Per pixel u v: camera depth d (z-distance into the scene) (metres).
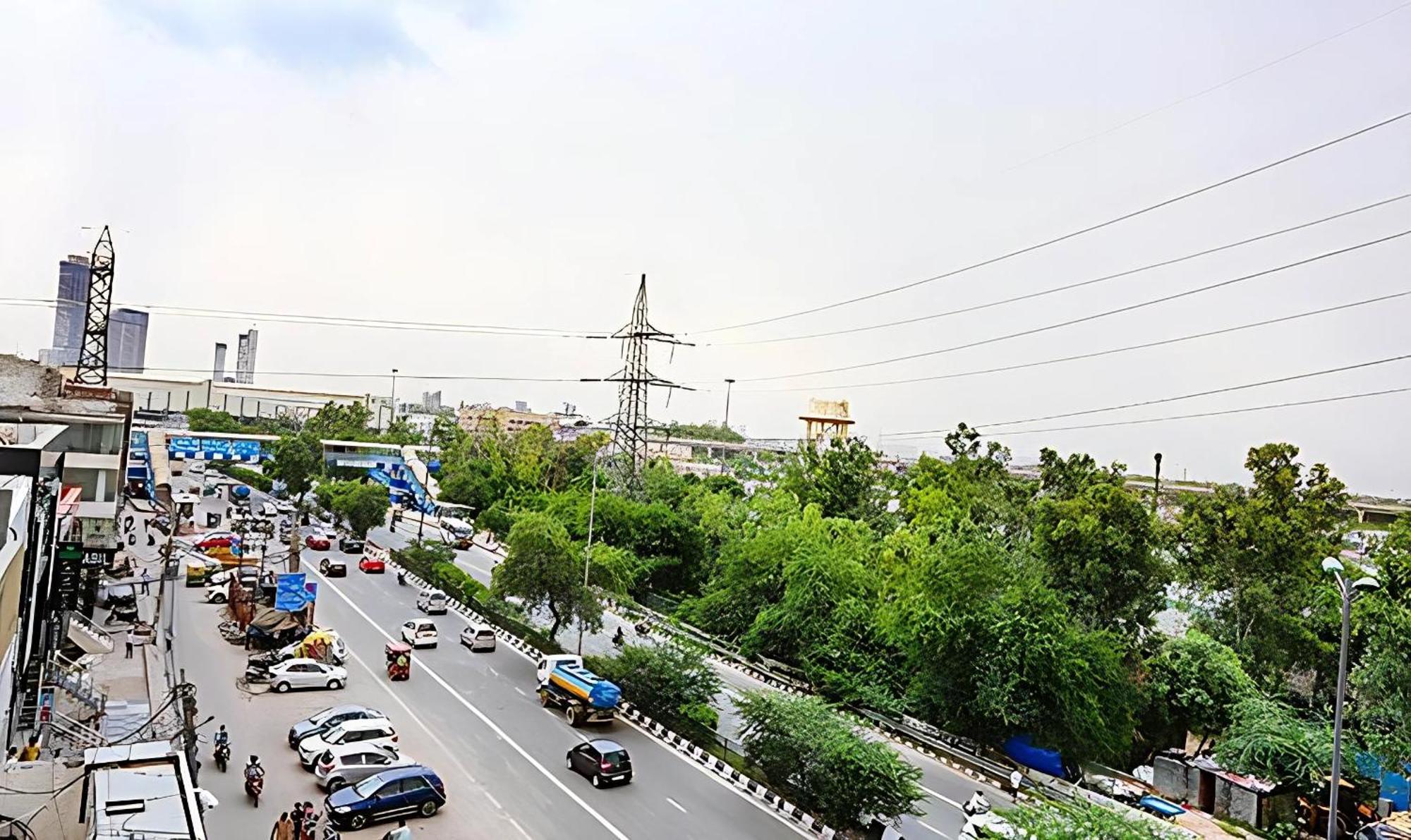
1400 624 37.19
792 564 55.25
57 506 37.81
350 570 71.94
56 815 22.12
